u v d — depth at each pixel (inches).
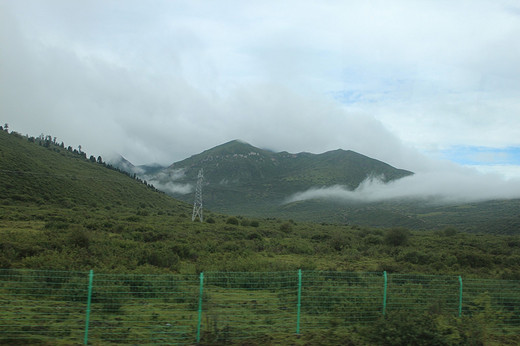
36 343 389.1
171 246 1129.4
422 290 571.5
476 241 2170.3
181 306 536.7
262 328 464.8
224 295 602.5
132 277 580.4
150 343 405.4
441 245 1851.6
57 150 5354.3
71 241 1019.9
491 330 508.1
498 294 588.1
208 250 1246.9
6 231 1322.6
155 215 3265.3
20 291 522.6
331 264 1139.3
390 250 1584.6
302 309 530.3
